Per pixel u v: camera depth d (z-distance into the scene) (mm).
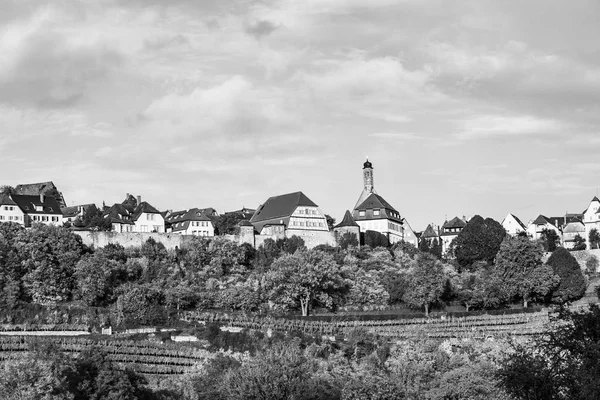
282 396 146000
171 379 174000
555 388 76125
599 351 74500
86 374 148125
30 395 130375
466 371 150875
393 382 148750
